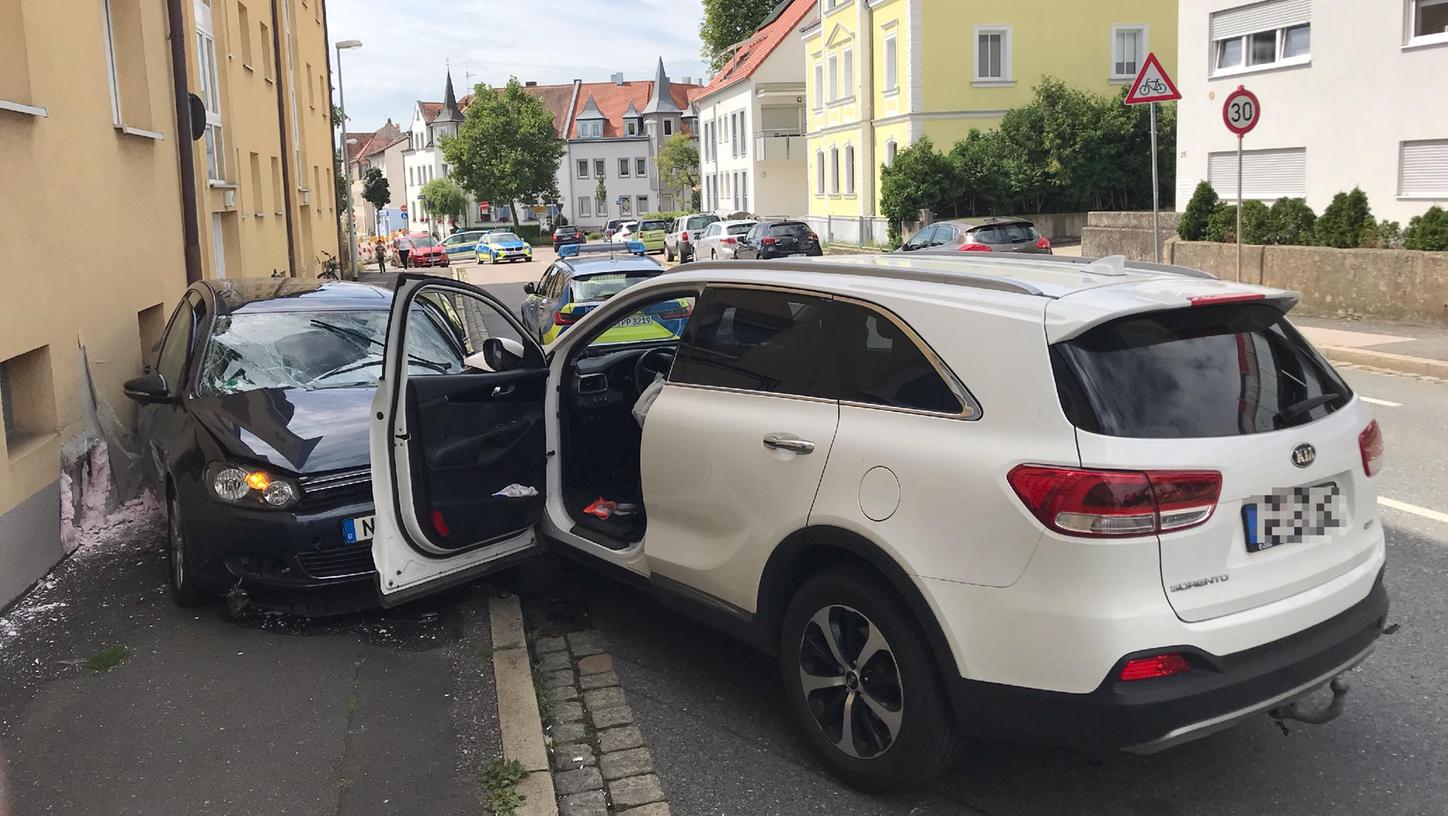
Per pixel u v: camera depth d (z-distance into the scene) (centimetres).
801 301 380
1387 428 856
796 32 5238
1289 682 310
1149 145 3166
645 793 365
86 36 781
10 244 617
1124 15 3506
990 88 3478
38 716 421
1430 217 1405
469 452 472
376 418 448
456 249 6475
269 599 522
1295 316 1498
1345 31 1725
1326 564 328
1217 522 301
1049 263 405
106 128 817
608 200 10000
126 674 460
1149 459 294
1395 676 431
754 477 381
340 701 431
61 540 627
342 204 3856
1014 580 302
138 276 878
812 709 369
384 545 450
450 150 8581
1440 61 1588
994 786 363
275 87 2191
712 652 489
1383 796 349
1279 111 1867
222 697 436
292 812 350
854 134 3950
